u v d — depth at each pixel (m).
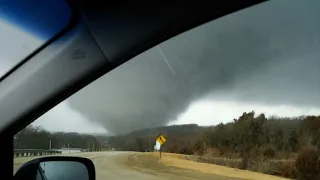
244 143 44.94
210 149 48.59
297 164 31.53
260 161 36.34
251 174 28.38
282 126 41.69
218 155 46.50
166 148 62.84
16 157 4.96
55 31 2.46
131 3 2.38
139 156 54.81
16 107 2.46
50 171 2.52
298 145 36.72
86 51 2.49
